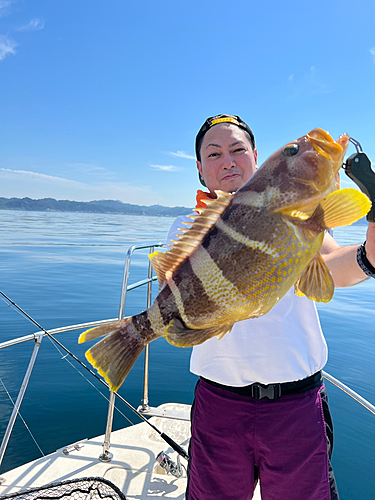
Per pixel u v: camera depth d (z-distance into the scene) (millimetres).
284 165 1307
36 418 4387
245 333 1718
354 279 1561
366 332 8695
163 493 2518
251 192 1332
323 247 1894
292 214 1276
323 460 1644
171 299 1375
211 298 1320
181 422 3504
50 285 13977
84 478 1896
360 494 3045
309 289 1336
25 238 39031
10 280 14828
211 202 1396
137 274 17406
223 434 1704
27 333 7750
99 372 1319
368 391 5309
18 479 2588
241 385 1686
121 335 1394
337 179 1384
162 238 43625
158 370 5918
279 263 1267
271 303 1294
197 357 1848
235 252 1301
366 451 3727
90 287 13836
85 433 4098
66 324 8586
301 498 1598
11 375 5602
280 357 1661
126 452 2965
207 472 1734
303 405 1661
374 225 1304
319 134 1319
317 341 1765
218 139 1951
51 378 5512
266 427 1643
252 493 1738
